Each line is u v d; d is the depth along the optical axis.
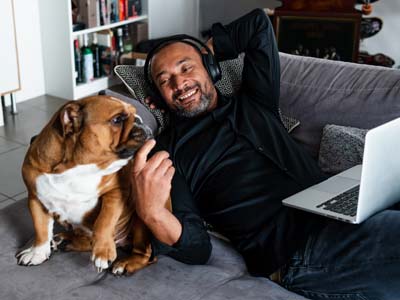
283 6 3.94
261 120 1.90
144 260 1.59
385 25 4.17
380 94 1.96
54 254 1.61
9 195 2.82
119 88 4.22
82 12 3.92
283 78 2.13
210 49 2.08
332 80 2.05
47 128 1.48
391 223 1.49
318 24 3.88
